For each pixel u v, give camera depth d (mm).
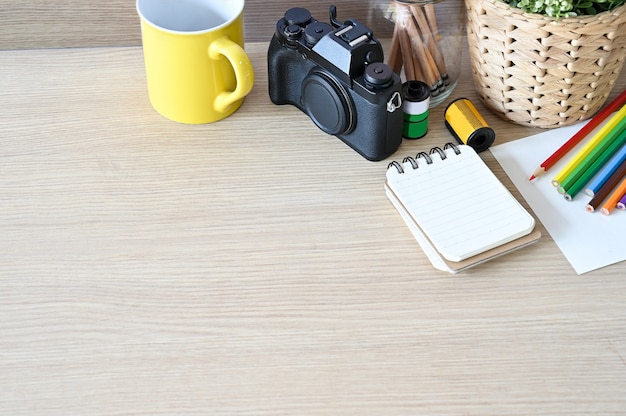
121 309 774
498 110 921
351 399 711
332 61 838
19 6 971
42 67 995
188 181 880
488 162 896
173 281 795
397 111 852
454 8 883
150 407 707
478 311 772
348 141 903
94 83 978
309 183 877
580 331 758
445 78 933
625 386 720
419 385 721
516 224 809
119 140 919
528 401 710
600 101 917
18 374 727
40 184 876
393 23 896
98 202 860
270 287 791
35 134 922
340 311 772
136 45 1028
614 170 872
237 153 907
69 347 746
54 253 817
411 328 760
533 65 840
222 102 902
